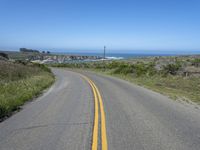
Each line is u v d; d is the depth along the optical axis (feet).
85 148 17.11
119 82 74.23
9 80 58.03
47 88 58.39
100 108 32.09
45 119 25.90
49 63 296.30
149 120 25.25
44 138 19.33
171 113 28.84
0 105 28.68
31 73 84.58
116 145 17.67
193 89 54.60
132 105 34.40
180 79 73.46
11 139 19.15
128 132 20.89
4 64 81.41
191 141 18.54
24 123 24.23
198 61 138.82
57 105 34.63
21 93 41.65
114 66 160.86
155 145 17.65
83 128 22.24
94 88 57.67
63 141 18.60
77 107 32.96
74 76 105.29
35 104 35.73
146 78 83.92
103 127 22.54
